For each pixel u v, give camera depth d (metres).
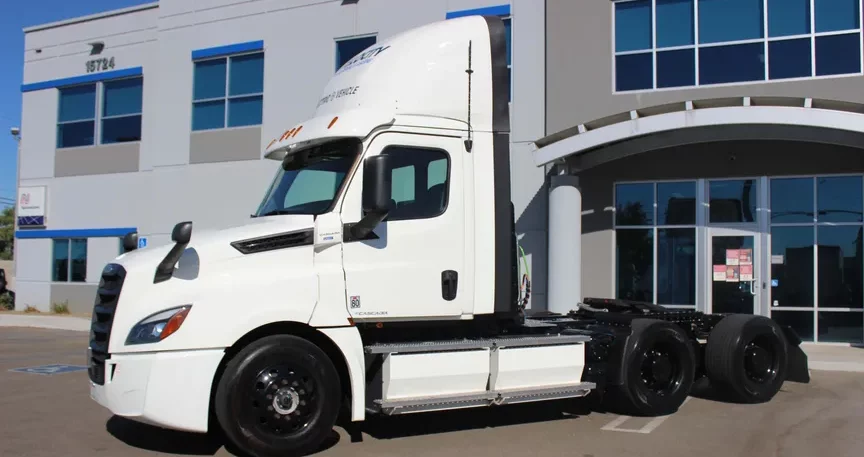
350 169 6.68
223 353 6.05
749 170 15.61
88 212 24.00
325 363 6.42
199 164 21.36
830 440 7.33
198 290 6.03
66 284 24.28
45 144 24.95
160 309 5.95
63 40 24.70
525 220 16.98
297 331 6.57
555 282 15.66
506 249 7.26
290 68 20.17
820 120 13.20
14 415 8.34
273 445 6.14
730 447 7.04
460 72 7.24
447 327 7.34
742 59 15.70
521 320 8.01
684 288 16.05
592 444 7.12
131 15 23.45
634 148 15.38
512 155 17.19
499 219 7.25
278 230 6.44
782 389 10.49
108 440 7.12
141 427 7.67
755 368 9.34
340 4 19.58
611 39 16.56
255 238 6.32
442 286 6.91
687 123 13.92
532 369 7.46
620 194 16.61
